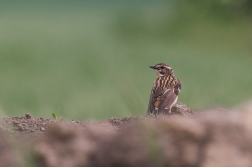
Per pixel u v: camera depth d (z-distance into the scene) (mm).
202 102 14773
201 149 5500
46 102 17828
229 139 5539
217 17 34938
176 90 9070
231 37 34375
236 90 19469
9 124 7160
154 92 9016
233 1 33625
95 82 23094
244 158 5461
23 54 33000
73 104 16938
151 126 5527
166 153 5488
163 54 32500
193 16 36281
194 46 35062
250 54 32844
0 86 21531
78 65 29141
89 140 5918
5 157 5930
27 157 5727
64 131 5969
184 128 5566
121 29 42469
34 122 7270
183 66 27422
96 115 14789
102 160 5758
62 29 50312
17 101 18234
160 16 40281
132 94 5520
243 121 5648
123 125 7137
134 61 29984
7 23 55375
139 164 5535
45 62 30438
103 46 38469
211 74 24484
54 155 5840
